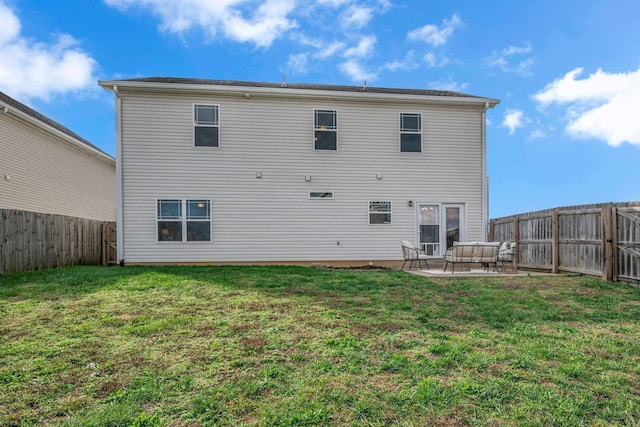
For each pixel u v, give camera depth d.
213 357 2.94
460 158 11.28
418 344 3.28
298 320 4.00
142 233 9.94
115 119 9.88
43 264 8.59
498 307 4.73
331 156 10.77
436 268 10.38
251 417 2.10
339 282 6.65
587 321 4.13
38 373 2.64
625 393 2.38
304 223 10.60
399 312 4.42
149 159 9.98
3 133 10.97
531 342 3.34
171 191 10.06
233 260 10.28
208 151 10.23
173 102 10.10
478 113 11.39
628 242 6.77
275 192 10.50
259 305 4.69
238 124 10.38
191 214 10.14
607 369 2.76
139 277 6.90
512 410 2.18
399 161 11.03
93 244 10.88
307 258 10.59
